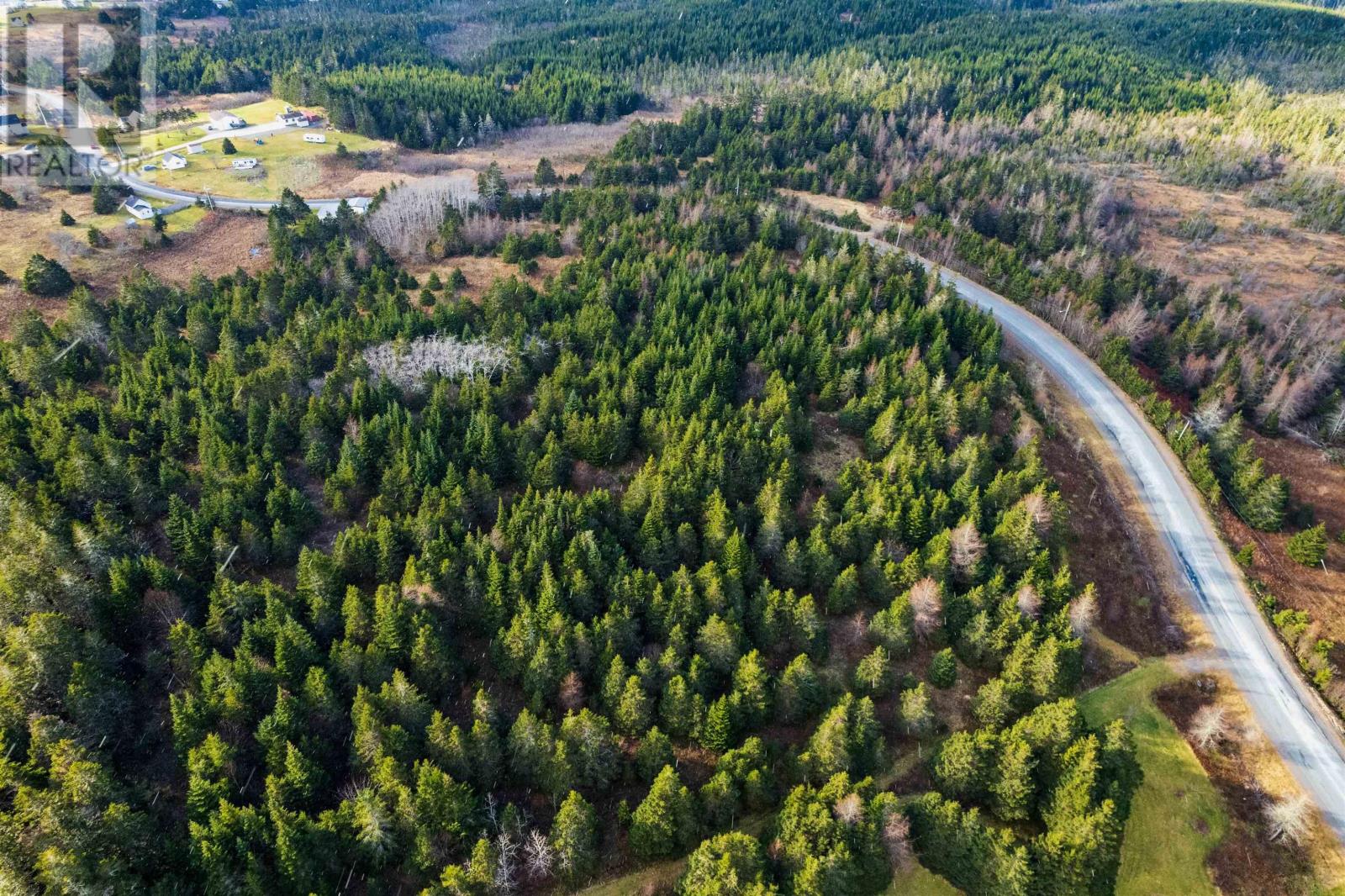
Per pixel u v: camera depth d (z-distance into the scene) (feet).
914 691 205.57
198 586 226.17
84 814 163.43
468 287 404.36
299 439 282.56
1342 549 277.03
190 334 338.75
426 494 247.50
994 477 271.69
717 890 162.71
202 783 172.04
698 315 349.41
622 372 305.12
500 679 219.61
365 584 239.30
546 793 194.49
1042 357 374.22
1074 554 268.62
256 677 195.21
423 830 173.17
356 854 173.88
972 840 176.65
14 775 172.65
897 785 202.39
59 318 368.48
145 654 214.28
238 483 251.39
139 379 298.76
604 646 212.02
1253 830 201.46
